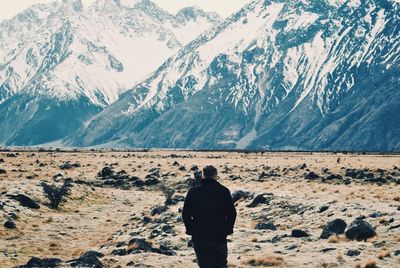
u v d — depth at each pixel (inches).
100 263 901.2
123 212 2017.7
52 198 1923.0
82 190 2305.6
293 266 900.0
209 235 603.8
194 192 615.2
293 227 1403.8
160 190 2760.8
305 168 3489.2
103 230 1628.9
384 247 983.0
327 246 1030.4
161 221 1582.2
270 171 3312.0
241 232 1301.7
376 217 1288.1
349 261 901.8
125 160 4958.2
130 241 1106.7
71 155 6486.2
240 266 927.0
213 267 608.7
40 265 891.4
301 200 1704.0
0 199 1775.3
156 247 1091.9
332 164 4106.8
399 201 1593.3
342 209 1445.6
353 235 1099.9
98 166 3983.8
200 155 7057.1
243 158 5708.7
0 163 4020.7
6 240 1354.6
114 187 2842.0
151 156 6269.7
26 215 1697.8
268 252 1049.5
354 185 2482.8
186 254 1074.1
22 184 2146.9
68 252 1232.2
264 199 1819.6
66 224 1676.9
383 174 2960.1
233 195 2042.3
